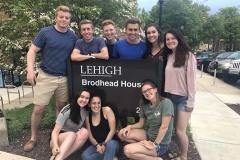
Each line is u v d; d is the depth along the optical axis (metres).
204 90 10.68
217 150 4.60
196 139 5.06
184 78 3.64
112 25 4.48
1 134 4.34
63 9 3.91
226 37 37.78
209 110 7.32
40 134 4.80
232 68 12.23
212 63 16.44
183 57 3.56
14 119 5.21
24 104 7.77
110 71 4.17
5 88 10.15
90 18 6.79
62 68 4.19
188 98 3.64
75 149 3.86
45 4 6.19
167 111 3.54
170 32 3.59
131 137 3.85
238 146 4.81
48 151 4.21
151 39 3.99
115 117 4.14
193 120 6.31
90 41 4.12
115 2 7.30
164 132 3.56
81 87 4.28
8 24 6.66
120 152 4.13
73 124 3.96
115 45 4.26
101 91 4.25
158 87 4.00
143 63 4.07
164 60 3.91
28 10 6.11
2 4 6.52
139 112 4.11
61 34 4.06
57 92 4.33
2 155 4.06
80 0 6.76
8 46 6.29
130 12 7.86
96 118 3.94
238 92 10.48
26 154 4.13
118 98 4.24
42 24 6.05
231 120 6.43
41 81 4.19
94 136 3.97
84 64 4.20
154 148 3.59
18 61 7.13
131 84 4.17
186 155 3.99
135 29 4.03
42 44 4.04
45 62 4.13
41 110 4.28
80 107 3.90
